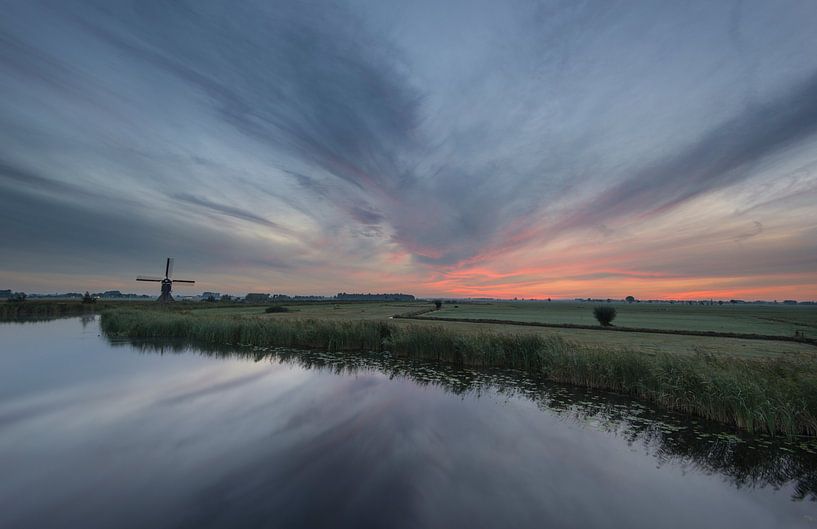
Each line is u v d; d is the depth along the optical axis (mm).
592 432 9031
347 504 5598
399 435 8516
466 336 18812
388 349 21141
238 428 8805
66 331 30375
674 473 7020
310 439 8172
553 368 14859
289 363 17438
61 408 10180
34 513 5258
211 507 5445
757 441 8633
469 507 5629
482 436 8570
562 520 5383
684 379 10992
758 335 29859
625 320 49938
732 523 5492
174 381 13430
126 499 5645
